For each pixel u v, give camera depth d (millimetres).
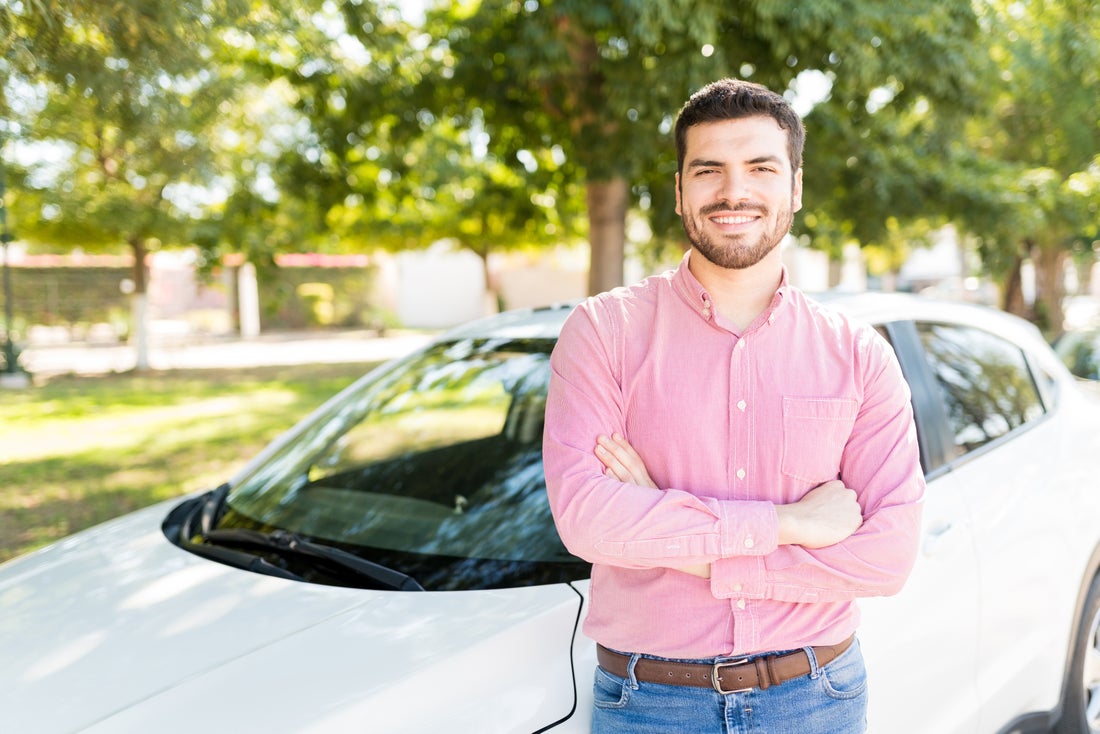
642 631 1518
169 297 27766
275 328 27094
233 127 10633
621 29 6605
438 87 8578
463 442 2529
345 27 6875
